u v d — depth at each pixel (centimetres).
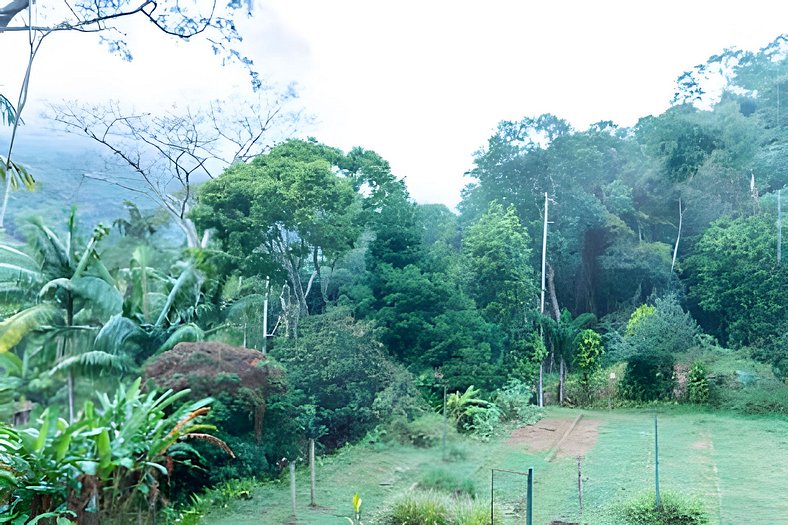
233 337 1332
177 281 1392
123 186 1580
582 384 1513
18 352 1541
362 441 1136
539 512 863
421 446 1112
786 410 1318
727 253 1616
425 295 1370
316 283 1496
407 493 909
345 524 830
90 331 1417
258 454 1014
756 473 961
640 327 1582
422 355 1327
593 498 903
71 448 655
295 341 1273
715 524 793
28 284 1449
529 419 1296
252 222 1334
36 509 641
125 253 1681
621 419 1352
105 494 690
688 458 1056
